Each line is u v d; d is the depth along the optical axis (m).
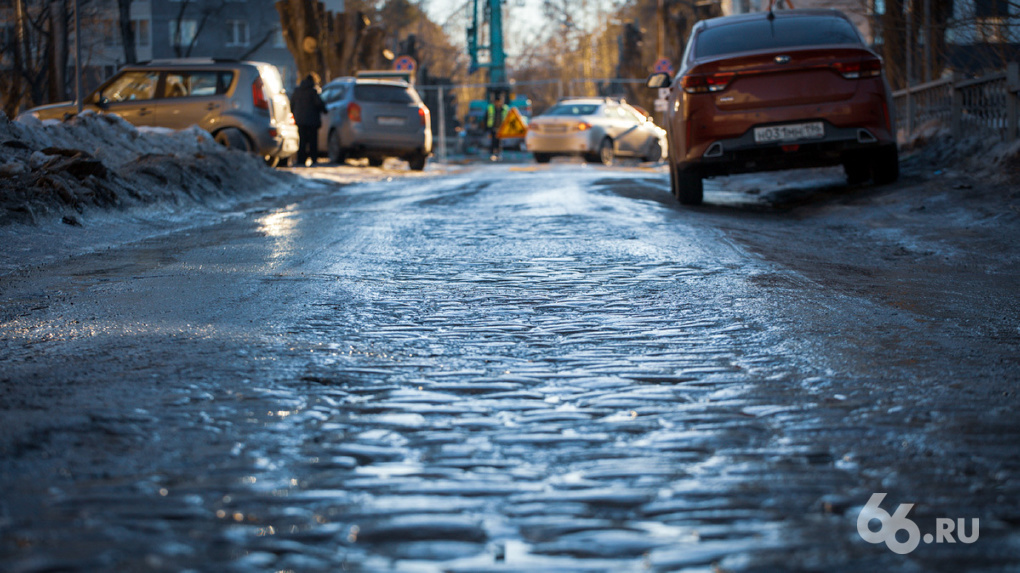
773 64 10.47
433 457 2.86
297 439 3.02
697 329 4.67
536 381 3.74
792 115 10.48
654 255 7.14
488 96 54.41
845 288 5.81
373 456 2.87
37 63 24.08
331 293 5.62
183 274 6.40
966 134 12.76
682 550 2.20
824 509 2.44
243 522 2.36
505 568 2.11
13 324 4.79
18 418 3.17
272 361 4.00
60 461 2.79
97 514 2.40
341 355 4.13
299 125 21.78
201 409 3.32
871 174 11.53
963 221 8.80
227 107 18.47
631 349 4.27
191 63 18.77
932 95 14.61
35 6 24.36
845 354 4.14
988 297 5.54
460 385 3.68
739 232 8.56
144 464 2.77
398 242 8.06
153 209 10.62
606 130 27.44
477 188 14.38
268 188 14.54
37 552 2.17
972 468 2.73
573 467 2.77
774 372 3.85
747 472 2.71
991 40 13.37
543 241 8.00
